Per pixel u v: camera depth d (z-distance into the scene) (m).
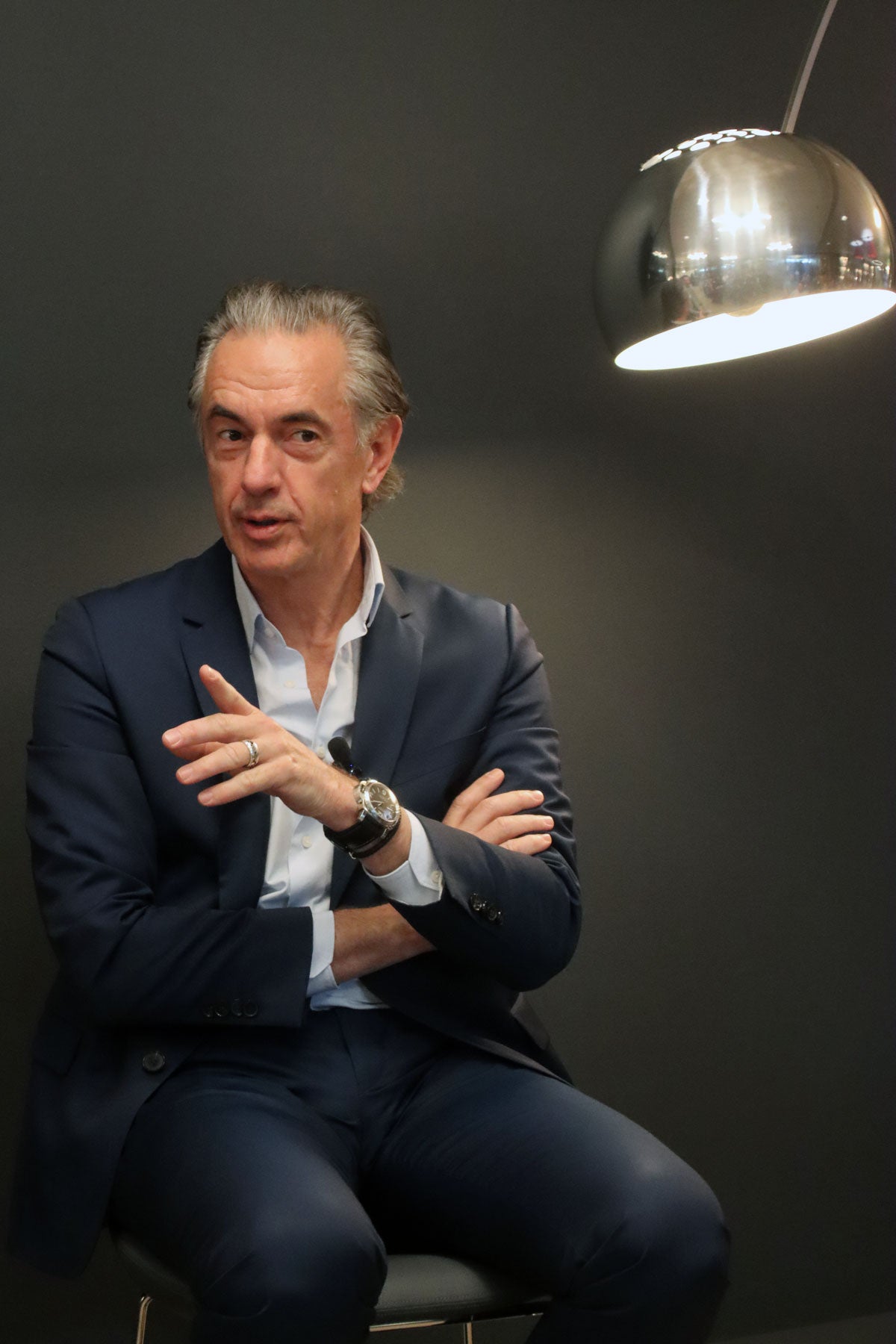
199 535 2.78
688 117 3.11
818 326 2.19
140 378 2.75
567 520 3.01
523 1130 2.01
